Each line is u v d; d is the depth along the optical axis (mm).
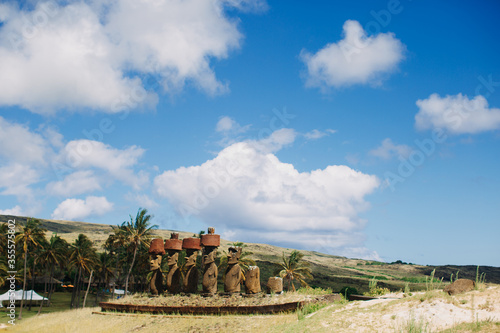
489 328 11633
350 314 15648
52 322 30734
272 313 22109
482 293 14656
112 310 30047
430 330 12562
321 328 14695
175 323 23547
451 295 15289
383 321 14164
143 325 24438
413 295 16688
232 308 23656
